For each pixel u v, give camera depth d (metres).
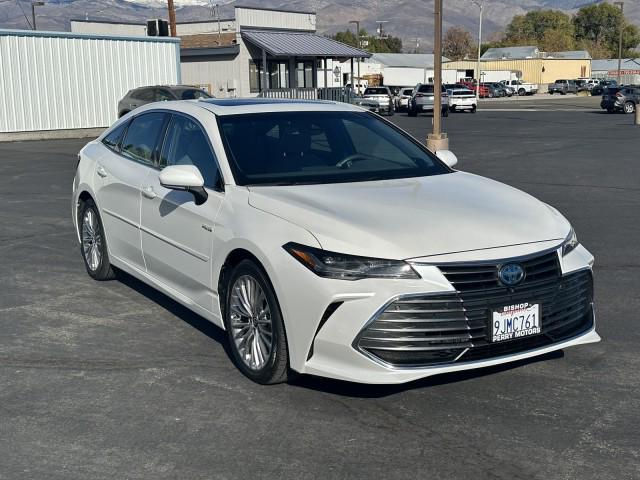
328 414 4.50
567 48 160.50
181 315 6.39
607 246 8.94
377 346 4.25
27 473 3.86
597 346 5.61
